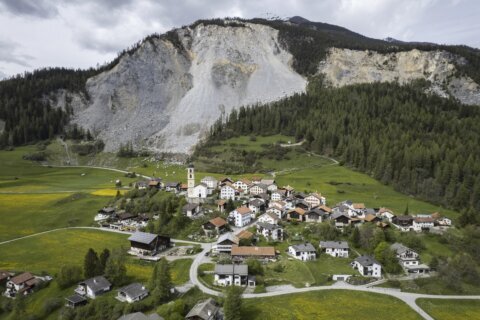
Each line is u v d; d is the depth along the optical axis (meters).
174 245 124.81
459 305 89.75
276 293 90.94
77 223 152.50
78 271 99.50
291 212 146.62
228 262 105.75
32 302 92.75
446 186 188.75
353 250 119.56
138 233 122.69
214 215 145.75
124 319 73.06
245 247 113.50
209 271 102.06
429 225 139.38
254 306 84.25
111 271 96.81
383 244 112.69
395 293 93.94
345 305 86.12
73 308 86.00
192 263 107.94
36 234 141.25
